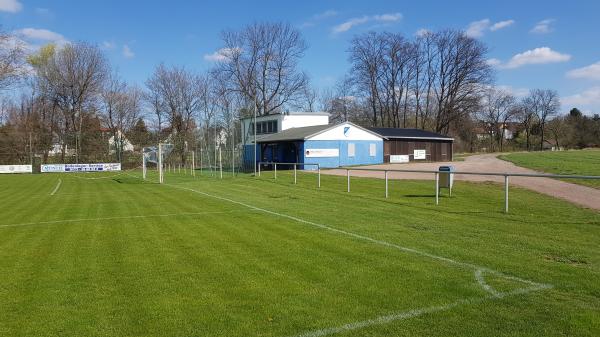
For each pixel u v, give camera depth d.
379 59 69.62
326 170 32.59
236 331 4.48
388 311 4.92
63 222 11.76
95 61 61.44
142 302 5.36
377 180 22.52
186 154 61.50
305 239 8.80
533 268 6.45
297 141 37.53
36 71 58.62
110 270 6.82
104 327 4.65
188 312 5.01
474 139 88.25
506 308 4.95
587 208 12.37
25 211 14.49
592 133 90.75
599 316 4.65
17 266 7.14
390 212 12.26
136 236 9.54
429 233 9.21
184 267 6.91
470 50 64.06
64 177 41.44
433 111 74.44
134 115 66.19
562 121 95.31
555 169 27.80
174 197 17.98
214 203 15.32
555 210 12.06
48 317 4.95
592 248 7.62
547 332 4.30
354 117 77.44
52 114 61.41
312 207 13.66
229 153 39.34
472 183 19.44
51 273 6.70
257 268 6.75
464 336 4.26
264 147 45.28
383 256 7.34
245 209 13.52
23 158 58.31
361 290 5.64
